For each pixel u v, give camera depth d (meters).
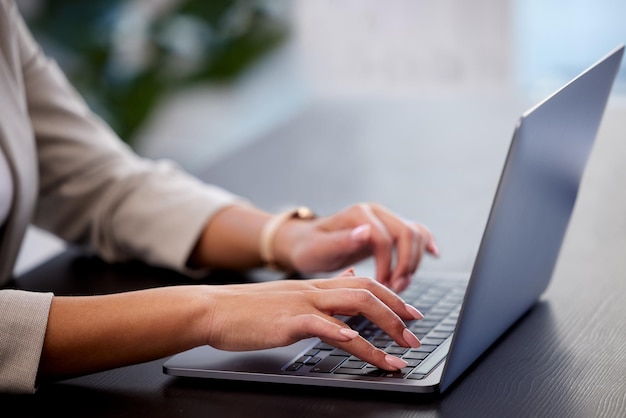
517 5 3.56
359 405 0.83
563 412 0.80
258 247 1.34
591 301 1.12
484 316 0.88
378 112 2.47
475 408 0.81
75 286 1.31
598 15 3.55
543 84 3.61
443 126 2.24
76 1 3.81
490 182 1.74
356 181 1.82
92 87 3.83
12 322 0.92
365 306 0.92
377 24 3.77
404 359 0.91
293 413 0.82
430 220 1.55
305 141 2.20
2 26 1.37
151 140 4.01
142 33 3.77
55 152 1.50
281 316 0.91
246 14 3.72
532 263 1.00
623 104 2.48
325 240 1.25
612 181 1.74
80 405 0.88
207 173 1.98
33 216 1.53
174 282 1.33
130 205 1.44
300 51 3.93
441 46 3.68
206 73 3.78
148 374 0.95
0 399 0.91
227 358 0.94
